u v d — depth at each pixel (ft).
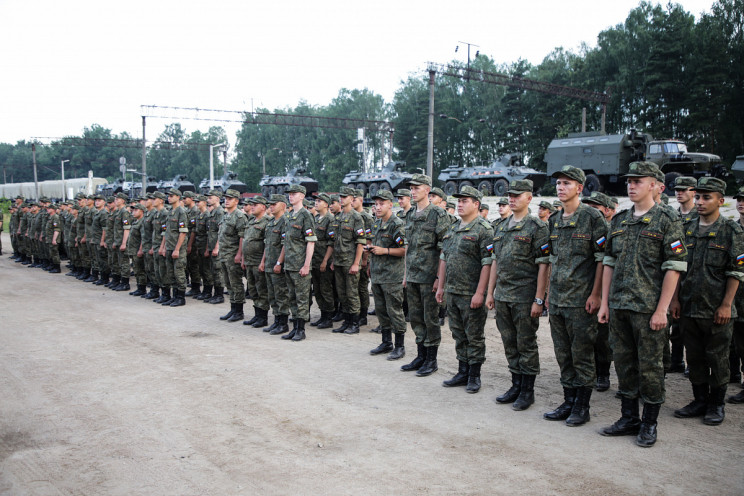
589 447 14.62
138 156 336.29
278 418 16.74
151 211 38.83
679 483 12.59
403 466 13.50
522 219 17.85
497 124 175.22
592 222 16.12
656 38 120.57
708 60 112.88
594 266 16.19
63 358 23.36
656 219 14.79
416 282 21.26
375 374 21.35
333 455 14.15
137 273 40.60
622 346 15.25
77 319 31.58
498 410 17.52
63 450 14.64
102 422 16.51
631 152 79.46
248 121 131.85
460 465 13.55
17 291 42.37
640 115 127.24
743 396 18.39
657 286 14.66
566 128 136.98
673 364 22.15
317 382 20.24
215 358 23.40
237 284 31.48
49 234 55.31
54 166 351.67
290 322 31.71
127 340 26.58
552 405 18.03
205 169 288.10
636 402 15.40
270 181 136.36
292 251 26.81
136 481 12.88
